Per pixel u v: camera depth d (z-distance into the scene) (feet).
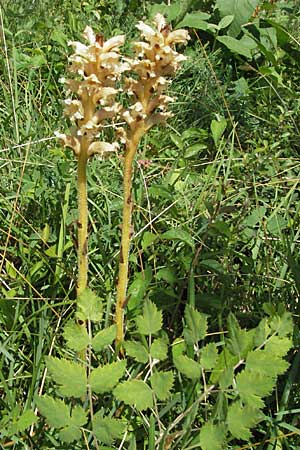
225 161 12.51
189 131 12.03
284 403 7.31
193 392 7.03
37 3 18.25
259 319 8.68
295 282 8.80
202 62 15.69
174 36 6.61
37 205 10.35
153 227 10.25
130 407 7.34
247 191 11.62
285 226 10.25
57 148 11.75
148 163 11.74
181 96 14.97
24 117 12.75
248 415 5.91
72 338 6.43
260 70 14.87
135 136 6.87
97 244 9.55
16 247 9.61
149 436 6.58
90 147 6.66
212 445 5.98
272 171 11.97
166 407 7.06
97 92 6.47
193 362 6.48
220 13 16.60
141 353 6.59
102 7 18.08
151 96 6.85
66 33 16.30
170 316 8.94
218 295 9.18
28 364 7.95
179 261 9.46
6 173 11.19
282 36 16.60
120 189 11.06
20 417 6.64
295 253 10.00
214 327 8.55
